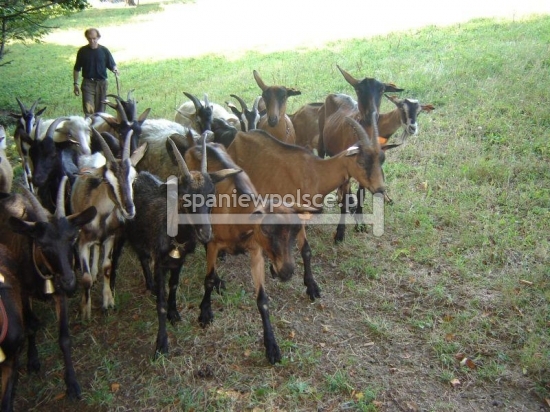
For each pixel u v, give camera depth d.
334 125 7.76
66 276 4.63
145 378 5.18
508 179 8.12
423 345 5.40
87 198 5.80
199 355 5.43
